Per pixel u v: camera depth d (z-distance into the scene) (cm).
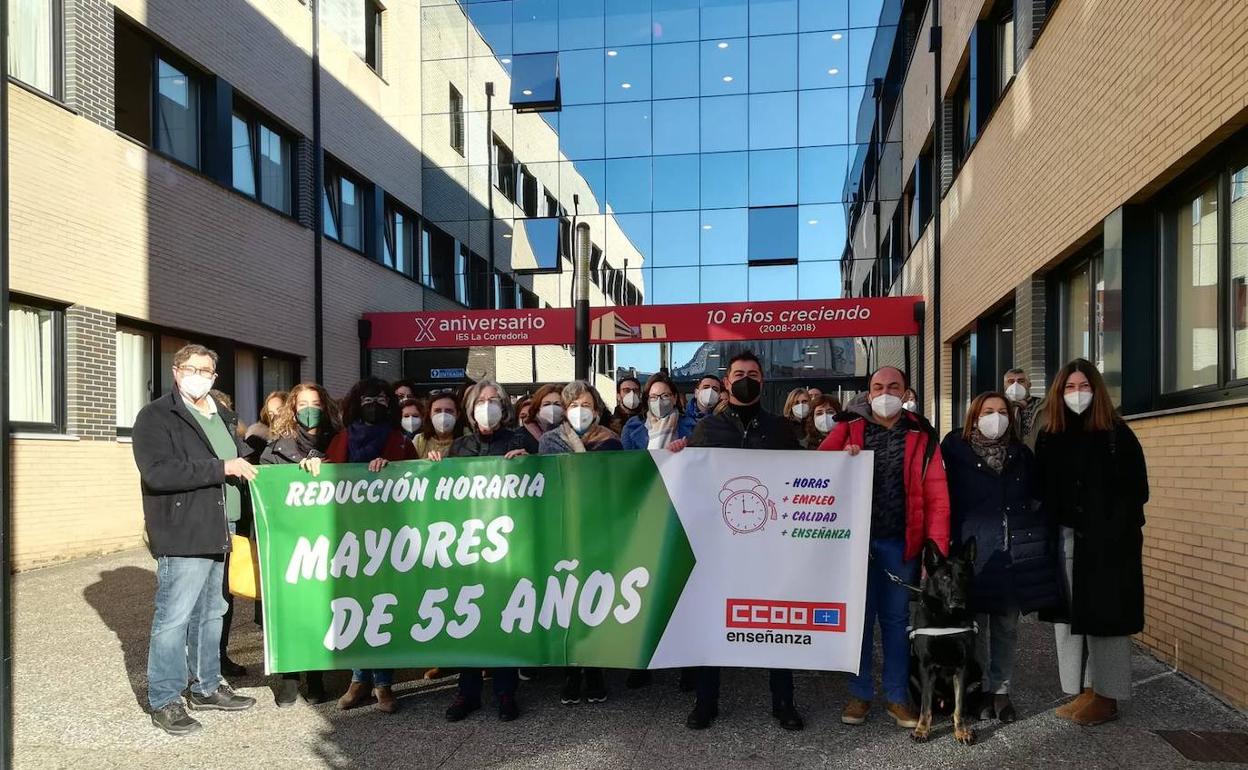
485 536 449
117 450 1016
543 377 1883
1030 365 858
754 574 429
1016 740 403
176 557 427
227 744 410
